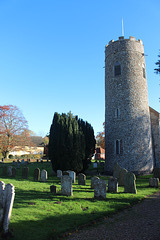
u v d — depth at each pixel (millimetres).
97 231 5426
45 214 6559
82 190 11094
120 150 19859
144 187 12562
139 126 20172
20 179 15625
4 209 4973
